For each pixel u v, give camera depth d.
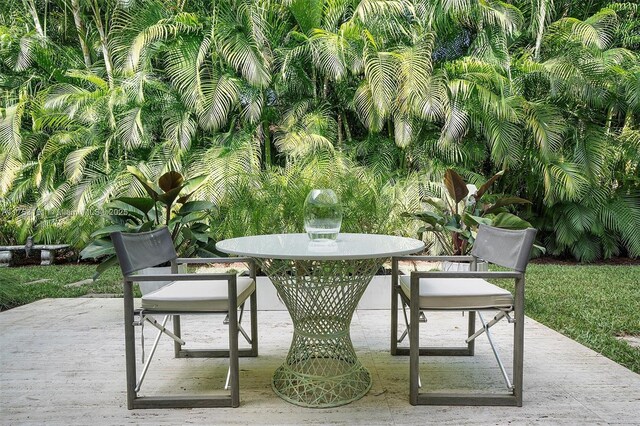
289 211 3.25
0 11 6.64
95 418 1.51
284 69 5.14
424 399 1.60
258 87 4.86
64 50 6.59
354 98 5.20
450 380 1.83
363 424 1.45
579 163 5.49
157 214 3.12
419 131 5.42
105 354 2.19
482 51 5.31
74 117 5.74
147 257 1.74
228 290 1.58
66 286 4.21
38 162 5.66
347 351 1.84
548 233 6.44
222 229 3.38
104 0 6.16
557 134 5.15
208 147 5.46
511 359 2.09
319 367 1.81
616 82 5.24
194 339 2.45
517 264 1.56
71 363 2.06
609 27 5.51
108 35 5.74
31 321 2.83
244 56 4.68
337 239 1.99
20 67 5.94
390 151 5.48
